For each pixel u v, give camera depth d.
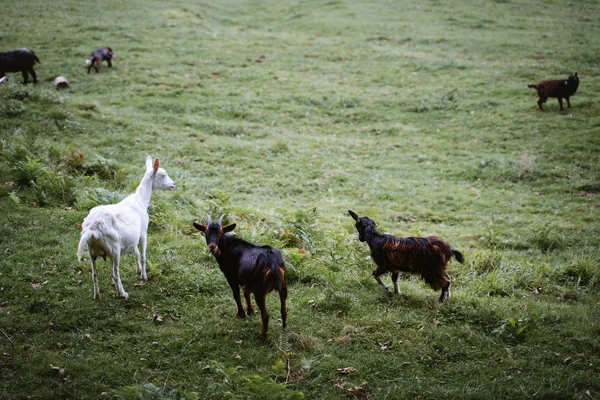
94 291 8.11
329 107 22.98
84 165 14.18
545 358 7.20
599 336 7.68
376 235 8.75
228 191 15.22
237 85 24.62
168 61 26.64
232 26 34.97
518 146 19.11
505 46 29.98
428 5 38.41
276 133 20.27
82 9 34.09
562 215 14.55
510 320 7.70
